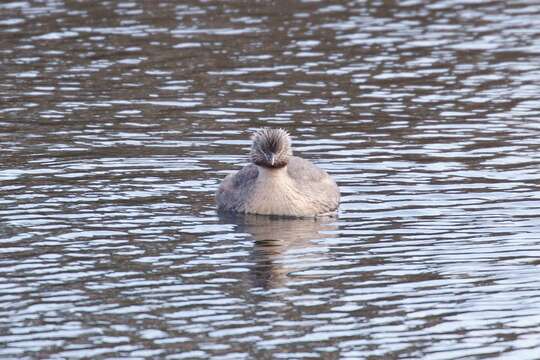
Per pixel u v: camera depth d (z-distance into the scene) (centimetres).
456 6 3331
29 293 1470
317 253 1641
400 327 1382
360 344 1333
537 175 1995
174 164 2064
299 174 1858
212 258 1614
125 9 3228
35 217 1769
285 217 1816
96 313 1411
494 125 2311
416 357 1303
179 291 1485
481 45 2928
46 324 1377
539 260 1605
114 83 2594
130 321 1389
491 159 2092
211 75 2662
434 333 1366
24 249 1631
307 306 1443
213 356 1296
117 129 2269
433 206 1848
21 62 2736
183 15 3180
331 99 2495
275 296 1474
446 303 1454
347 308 1434
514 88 2578
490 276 1548
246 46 2892
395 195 1908
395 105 2455
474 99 2497
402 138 2228
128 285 1503
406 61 2789
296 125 2314
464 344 1337
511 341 1345
